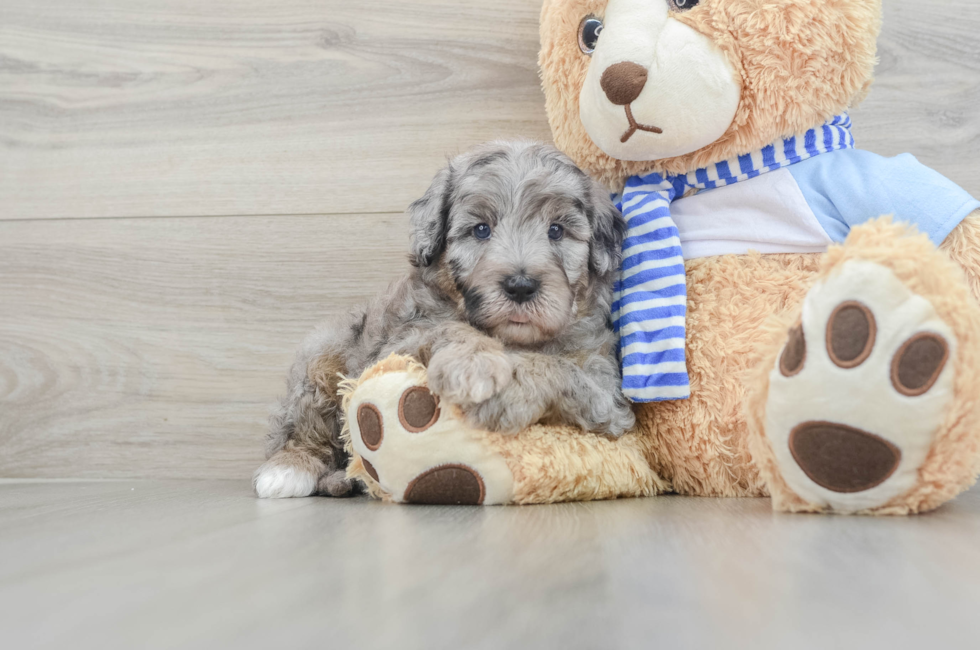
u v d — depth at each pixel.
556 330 2.08
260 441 3.12
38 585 1.05
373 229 3.10
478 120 3.05
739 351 2.10
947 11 2.87
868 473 1.54
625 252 2.28
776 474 1.69
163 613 0.90
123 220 3.20
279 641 0.78
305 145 3.13
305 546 1.33
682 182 2.35
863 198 2.09
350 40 3.11
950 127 2.88
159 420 3.15
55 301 3.21
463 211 2.21
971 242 1.95
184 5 3.18
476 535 1.42
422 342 2.07
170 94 3.19
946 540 1.30
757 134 2.17
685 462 2.17
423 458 1.92
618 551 1.23
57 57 3.24
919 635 0.78
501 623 0.84
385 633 0.80
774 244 2.21
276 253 3.14
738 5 2.04
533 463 1.92
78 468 3.17
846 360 1.50
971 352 1.45
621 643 0.76
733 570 1.08
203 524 1.64
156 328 3.17
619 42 2.10
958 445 1.49
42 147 3.25
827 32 2.05
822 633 0.79
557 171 2.22
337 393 2.46
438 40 3.07
